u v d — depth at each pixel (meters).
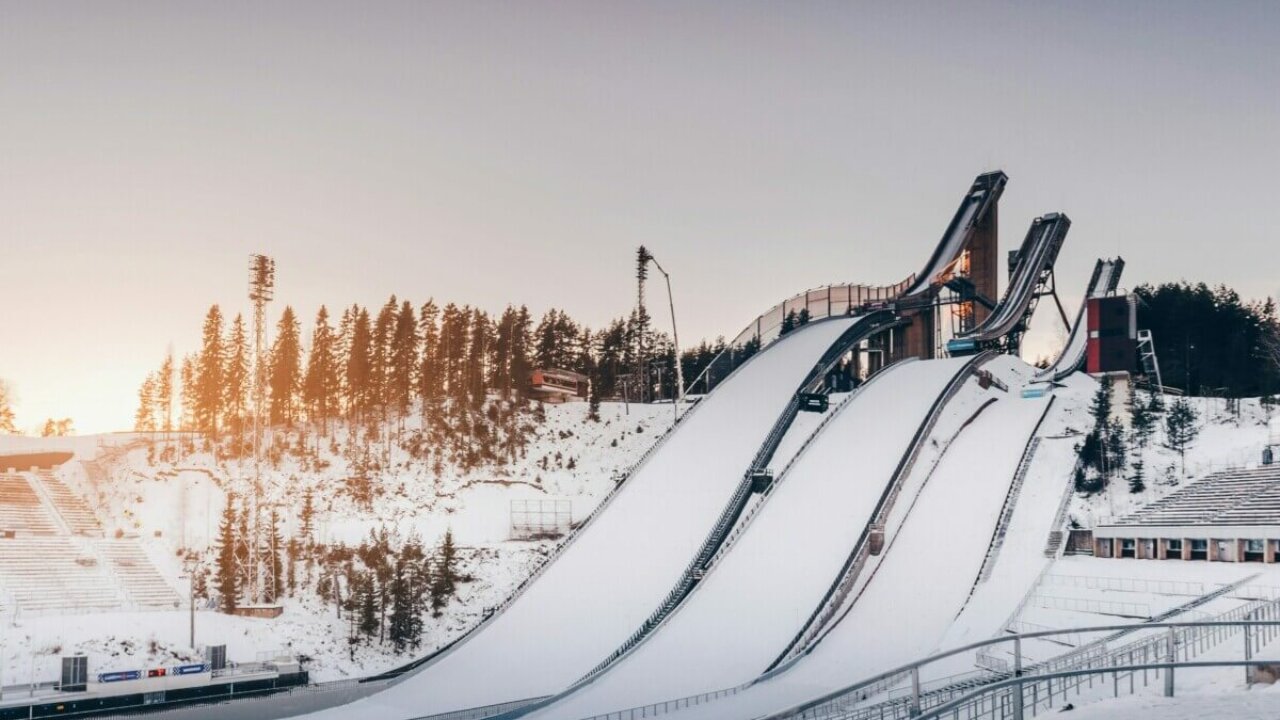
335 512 133.50
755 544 97.19
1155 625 29.34
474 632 93.62
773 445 121.12
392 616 103.62
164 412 182.88
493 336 187.38
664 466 117.88
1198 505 83.69
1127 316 137.12
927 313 170.25
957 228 188.00
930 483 103.94
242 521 119.62
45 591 103.75
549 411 174.75
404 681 85.75
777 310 170.62
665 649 82.00
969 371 130.88
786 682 73.94
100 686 81.75
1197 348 162.50
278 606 105.00
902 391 125.88
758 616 85.56
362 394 169.25
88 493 139.12
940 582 87.00
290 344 176.25
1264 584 67.12
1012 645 70.25
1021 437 110.94
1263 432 109.00
